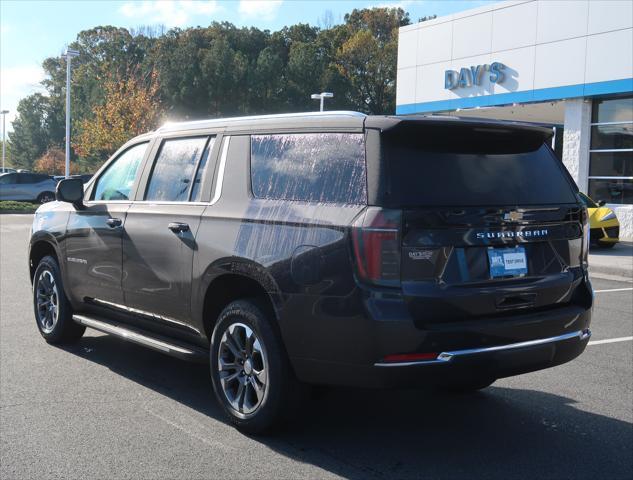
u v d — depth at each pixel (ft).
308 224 12.83
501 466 12.76
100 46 310.24
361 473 12.35
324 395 16.94
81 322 19.24
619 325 26.40
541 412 15.88
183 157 16.71
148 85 189.37
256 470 12.40
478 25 70.54
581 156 63.87
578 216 14.38
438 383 12.08
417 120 12.32
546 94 64.90
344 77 248.93
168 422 14.82
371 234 11.89
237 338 14.23
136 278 16.96
